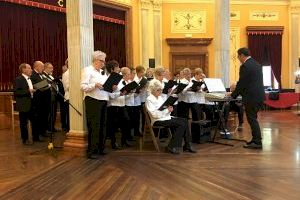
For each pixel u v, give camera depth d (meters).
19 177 4.60
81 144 5.88
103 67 6.03
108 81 5.36
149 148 6.43
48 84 6.77
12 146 6.68
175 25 14.28
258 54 14.90
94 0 11.52
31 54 10.18
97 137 5.64
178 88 6.68
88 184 4.27
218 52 9.28
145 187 4.13
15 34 9.76
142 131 6.62
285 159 5.45
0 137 7.78
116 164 5.23
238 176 4.54
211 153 5.96
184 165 5.14
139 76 7.32
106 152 6.08
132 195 3.86
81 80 5.67
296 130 8.42
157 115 5.99
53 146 6.51
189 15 14.31
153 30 13.89
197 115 7.34
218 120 7.64
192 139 6.98
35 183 4.34
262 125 9.39
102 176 4.60
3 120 9.19
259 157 5.61
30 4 9.96
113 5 12.34
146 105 6.08
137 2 13.43
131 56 13.16
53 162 5.39
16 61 9.78
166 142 7.03
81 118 5.95
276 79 15.02
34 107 7.07
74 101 6.01
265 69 14.89
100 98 5.62
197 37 14.35
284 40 15.12
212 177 4.51
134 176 4.59
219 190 3.99
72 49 6.01
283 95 13.92
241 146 6.55
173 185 4.20
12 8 9.68
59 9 10.81
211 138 7.41
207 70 14.36
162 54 14.24
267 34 14.90
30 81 6.95
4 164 5.28
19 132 8.53
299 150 6.12
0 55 9.38
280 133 7.98
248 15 14.91
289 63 15.16
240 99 7.83
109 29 12.48
